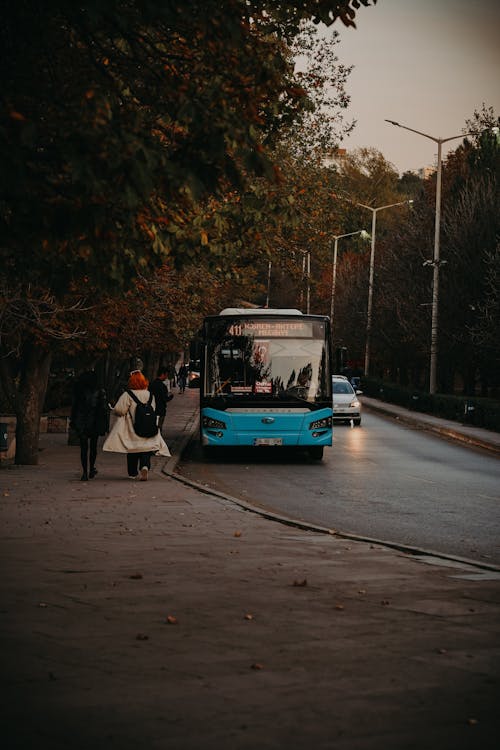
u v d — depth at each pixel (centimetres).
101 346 2355
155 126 1101
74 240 983
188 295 2889
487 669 658
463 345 5209
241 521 1422
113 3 879
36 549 1127
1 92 922
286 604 858
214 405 2659
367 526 1522
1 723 542
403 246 5781
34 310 2058
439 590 935
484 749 514
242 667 655
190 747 509
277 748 510
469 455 3005
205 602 860
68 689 602
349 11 1160
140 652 689
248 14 1181
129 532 1281
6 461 2502
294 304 9512
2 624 765
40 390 2345
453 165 6544
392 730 539
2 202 951
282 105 1198
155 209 991
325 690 607
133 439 1969
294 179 3359
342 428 4244
